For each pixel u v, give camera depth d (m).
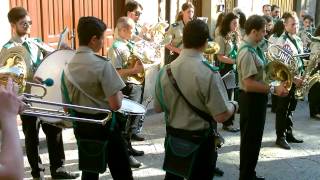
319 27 6.50
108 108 3.09
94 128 3.04
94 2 6.69
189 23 2.89
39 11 5.79
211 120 2.91
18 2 5.47
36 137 4.03
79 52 3.07
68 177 4.22
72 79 3.03
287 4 12.20
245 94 3.81
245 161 3.90
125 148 3.23
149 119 6.59
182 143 2.89
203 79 2.79
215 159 3.01
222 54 5.87
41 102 2.58
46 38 5.92
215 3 9.16
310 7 13.14
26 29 3.82
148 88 6.86
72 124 3.26
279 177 4.51
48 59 3.47
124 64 4.57
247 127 3.84
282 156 5.11
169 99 2.95
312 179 4.48
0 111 1.39
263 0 10.93
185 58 2.89
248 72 3.70
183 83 2.85
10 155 1.33
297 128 6.35
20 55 3.66
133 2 5.51
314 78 5.37
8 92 1.43
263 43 5.00
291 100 5.40
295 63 4.91
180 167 2.88
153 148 5.27
